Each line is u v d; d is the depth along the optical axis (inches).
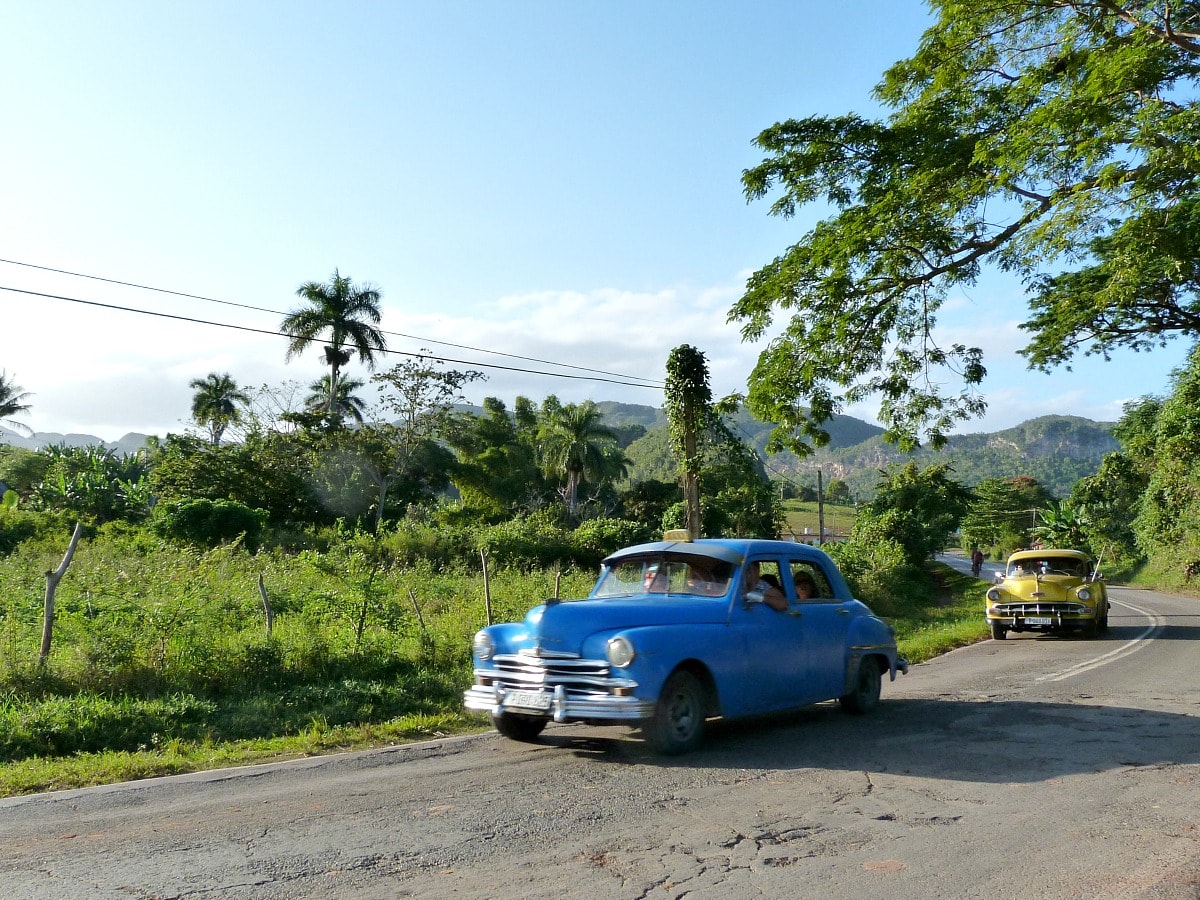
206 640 415.8
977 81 729.6
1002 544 4148.6
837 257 697.6
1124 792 237.3
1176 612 1045.8
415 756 294.0
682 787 244.5
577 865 180.1
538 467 3193.9
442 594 730.2
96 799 239.9
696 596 314.8
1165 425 1786.4
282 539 1299.2
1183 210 542.6
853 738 313.7
